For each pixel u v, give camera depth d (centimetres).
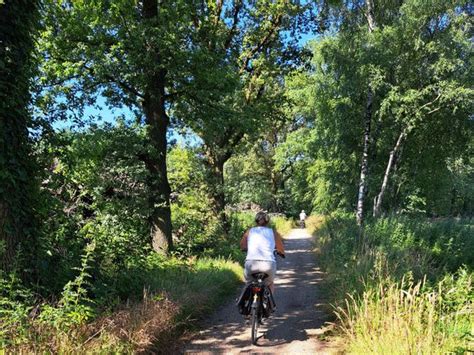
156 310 632
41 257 627
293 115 3719
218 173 2033
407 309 537
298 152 3678
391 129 2162
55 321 486
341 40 1977
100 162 1202
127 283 730
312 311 845
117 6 1185
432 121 2016
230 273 1142
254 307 645
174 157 1817
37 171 662
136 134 1292
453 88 1783
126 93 1391
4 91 585
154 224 1312
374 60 1880
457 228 1645
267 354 598
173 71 1274
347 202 2700
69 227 759
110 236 860
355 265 911
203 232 1628
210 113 1432
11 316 465
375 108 2081
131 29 1223
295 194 4872
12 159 591
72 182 1050
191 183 1795
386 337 500
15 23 601
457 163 3030
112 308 615
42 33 1195
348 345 588
